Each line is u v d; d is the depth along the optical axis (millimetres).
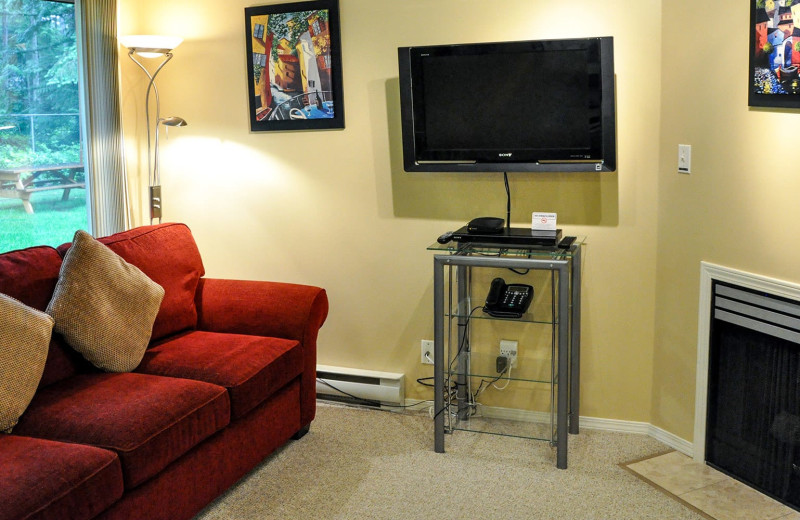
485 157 3330
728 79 2867
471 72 3246
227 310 3432
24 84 3514
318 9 3621
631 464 3188
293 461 3236
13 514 1983
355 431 3539
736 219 2893
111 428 2414
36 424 2479
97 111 3738
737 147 2854
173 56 3943
